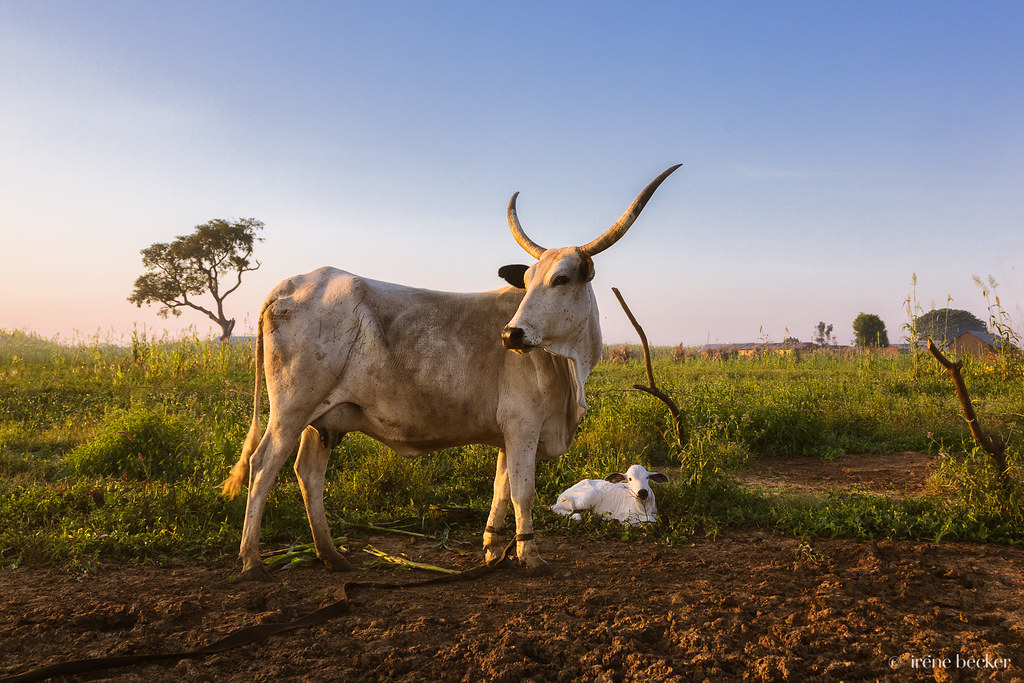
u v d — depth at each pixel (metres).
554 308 4.54
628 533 5.86
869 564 4.98
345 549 5.49
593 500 6.29
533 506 6.55
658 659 3.43
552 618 3.99
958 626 3.96
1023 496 6.04
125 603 4.19
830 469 8.57
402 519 6.37
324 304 4.85
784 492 7.06
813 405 11.38
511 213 5.19
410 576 4.93
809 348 30.58
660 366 23.33
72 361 20.08
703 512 6.36
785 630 3.82
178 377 16.48
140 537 5.39
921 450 9.50
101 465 7.86
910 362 19.50
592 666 3.36
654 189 4.58
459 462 7.72
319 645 3.59
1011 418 10.15
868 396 13.30
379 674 3.31
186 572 4.91
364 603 4.25
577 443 8.58
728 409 10.18
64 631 3.77
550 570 4.88
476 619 3.97
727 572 4.94
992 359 15.48
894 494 7.13
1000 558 5.19
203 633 3.73
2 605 4.14
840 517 6.11
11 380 15.18
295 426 4.77
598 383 16.59
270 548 5.63
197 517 5.92
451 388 4.83
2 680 3.12
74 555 5.05
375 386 4.82
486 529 5.23
